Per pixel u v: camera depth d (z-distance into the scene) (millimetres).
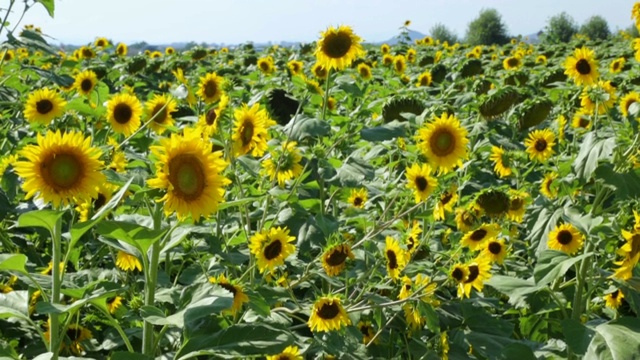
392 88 9352
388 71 12133
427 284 3932
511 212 4977
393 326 4375
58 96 5883
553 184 5188
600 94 5465
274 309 3664
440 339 4031
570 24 59375
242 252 4039
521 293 3762
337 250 3721
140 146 5434
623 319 3340
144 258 2637
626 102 6570
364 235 4305
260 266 3473
